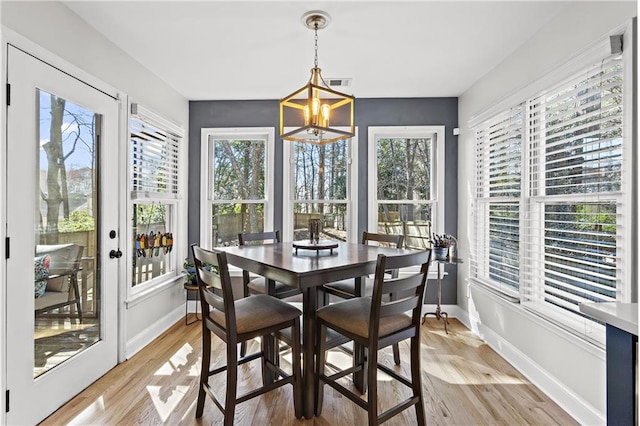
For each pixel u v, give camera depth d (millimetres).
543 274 2318
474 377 2348
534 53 2322
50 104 1920
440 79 3135
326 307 1906
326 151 3742
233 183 3773
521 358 2422
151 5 2014
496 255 2922
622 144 1664
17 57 1695
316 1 1971
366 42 2445
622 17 1640
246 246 2580
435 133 3678
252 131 3691
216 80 3152
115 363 2479
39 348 1867
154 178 3100
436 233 3650
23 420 1737
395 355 2502
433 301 3645
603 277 1776
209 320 1862
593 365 1791
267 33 2322
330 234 3729
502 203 2832
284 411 1951
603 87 1770
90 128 2252
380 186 3719
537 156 2330
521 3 1982
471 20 2164
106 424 1827
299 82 3201
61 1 1971
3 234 1626
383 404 2025
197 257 1887
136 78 2744
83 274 2193
